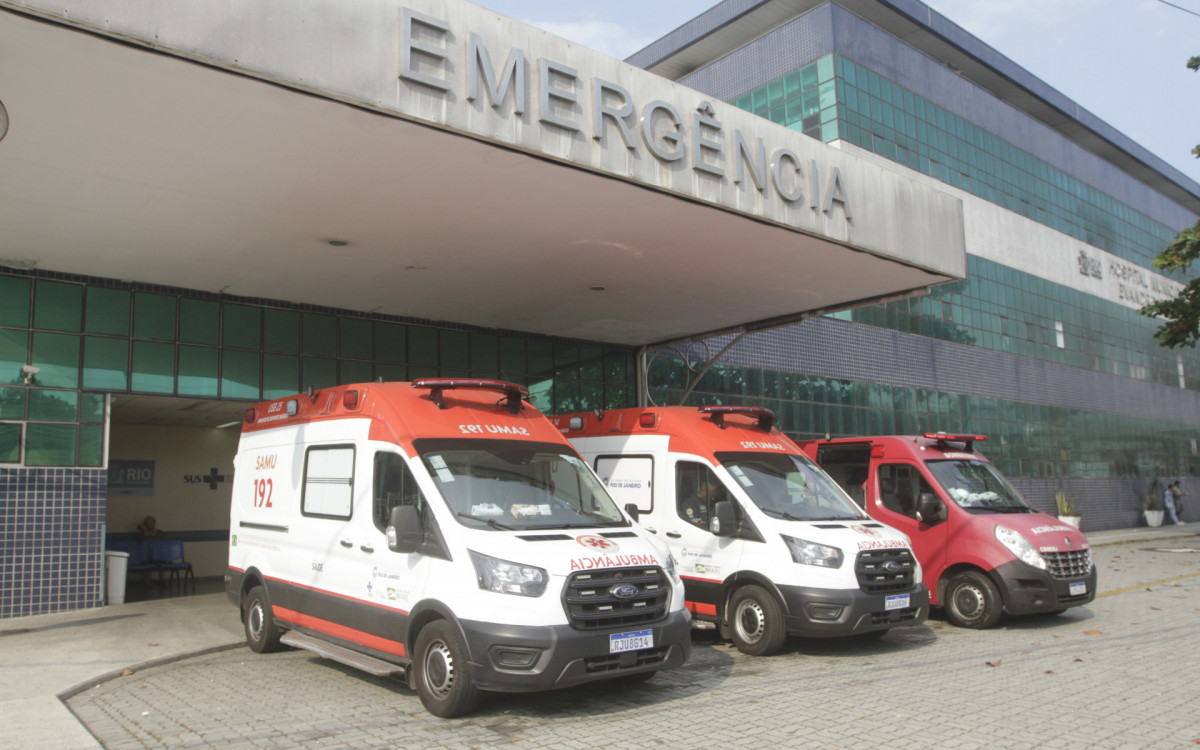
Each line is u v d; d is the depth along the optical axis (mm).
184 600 12312
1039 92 31453
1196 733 5711
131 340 11375
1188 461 38781
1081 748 5398
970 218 26875
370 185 8578
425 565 6375
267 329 12594
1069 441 30281
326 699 6762
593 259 11281
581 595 5988
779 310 14383
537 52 8102
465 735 5723
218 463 17359
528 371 15594
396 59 7152
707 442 9266
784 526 8438
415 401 7320
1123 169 39219
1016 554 9797
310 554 7781
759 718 6105
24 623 9953
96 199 8680
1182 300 23625
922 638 9391
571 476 7328
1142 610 11383
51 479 10570
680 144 9125
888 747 5422
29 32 5754
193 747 5555
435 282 12062
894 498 11047
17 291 10680
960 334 25797
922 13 25422
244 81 6508
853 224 10977
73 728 5852
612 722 6020
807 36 22312
